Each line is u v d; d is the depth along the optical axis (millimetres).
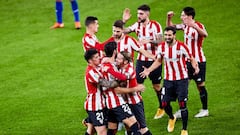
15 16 67250
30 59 54594
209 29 59000
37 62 53750
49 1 71312
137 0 68688
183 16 39312
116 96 33688
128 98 34688
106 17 64062
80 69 51594
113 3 68438
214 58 52000
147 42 39719
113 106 33625
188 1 66312
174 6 65375
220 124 38438
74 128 39562
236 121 38719
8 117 42188
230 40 55812
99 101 33844
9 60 54625
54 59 54219
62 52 55812
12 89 47906
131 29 41781
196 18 61875
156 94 44719
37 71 51625
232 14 61906
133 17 63094
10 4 71000
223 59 51594
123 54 33656
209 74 48531
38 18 66188
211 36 57250
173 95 37594
